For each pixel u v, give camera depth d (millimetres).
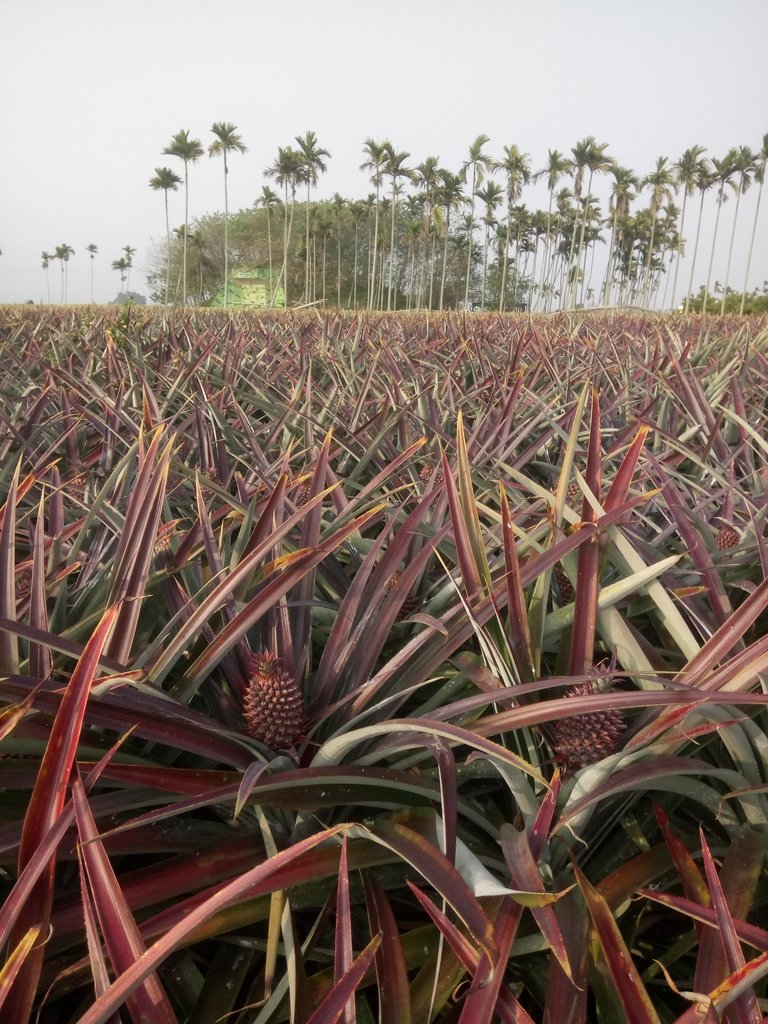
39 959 681
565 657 1114
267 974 802
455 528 1096
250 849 913
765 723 1075
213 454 2174
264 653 1064
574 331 6457
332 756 895
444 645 1068
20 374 3504
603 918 772
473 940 812
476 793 1110
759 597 958
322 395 3125
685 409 2631
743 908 857
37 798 705
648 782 951
